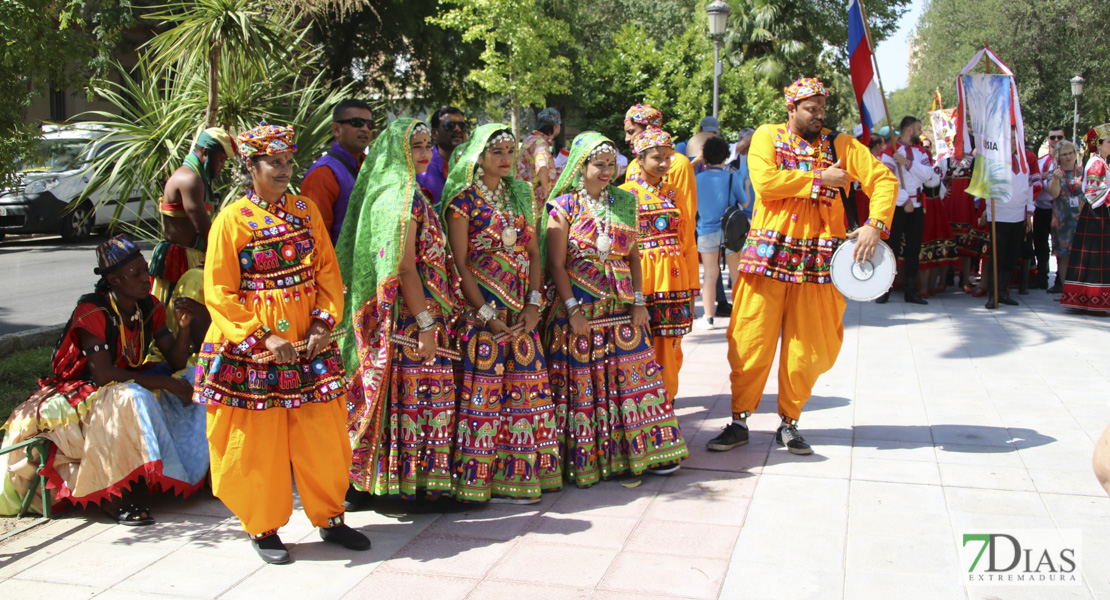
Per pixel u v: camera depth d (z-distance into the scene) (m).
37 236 17.56
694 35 17.80
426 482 4.25
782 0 25.59
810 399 6.16
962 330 8.38
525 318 4.44
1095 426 5.40
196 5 5.90
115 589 3.54
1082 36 29.72
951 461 4.84
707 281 8.73
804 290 4.93
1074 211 10.16
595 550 3.85
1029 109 30.89
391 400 4.21
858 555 3.72
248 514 3.71
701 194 8.55
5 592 3.52
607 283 4.57
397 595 3.47
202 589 3.54
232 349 3.63
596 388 4.64
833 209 4.90
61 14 5.90
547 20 18.19
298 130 6.45
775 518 4.13
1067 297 9.12
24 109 6.09
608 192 4.62
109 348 4.35
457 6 19.30
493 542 3.96
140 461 4.20
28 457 4.27
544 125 6.95
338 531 3.94
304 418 3.76
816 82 4.85
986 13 31.28
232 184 5.75
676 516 4.19
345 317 4.34
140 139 6.04
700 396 6.34
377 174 4.04
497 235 4.29
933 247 10.25
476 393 4.34
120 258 4.33
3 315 9.61
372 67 19.94
